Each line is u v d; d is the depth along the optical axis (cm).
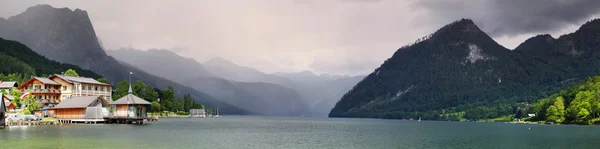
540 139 10619
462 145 9006
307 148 8062
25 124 12900
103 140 8288
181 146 7769
